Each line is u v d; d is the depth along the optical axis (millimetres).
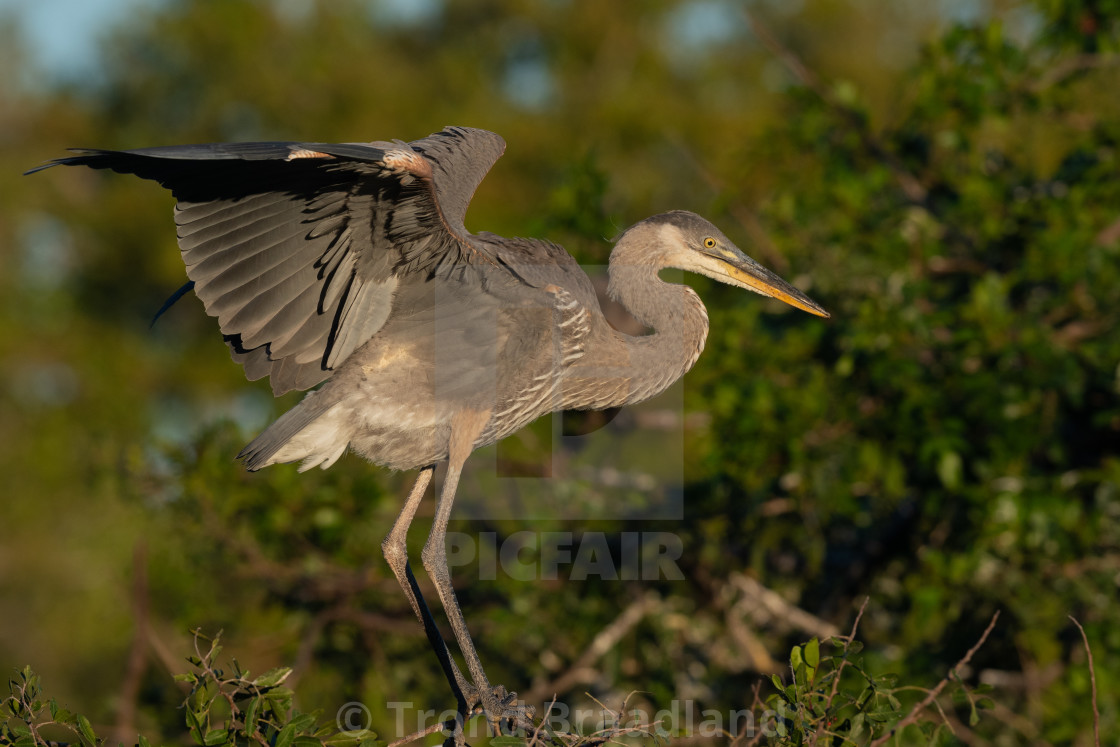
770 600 10969
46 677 20875
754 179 14445
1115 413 10750
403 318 8586
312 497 11305
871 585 11602
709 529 11289
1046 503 10117
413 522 11961
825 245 11656
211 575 11961
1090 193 11484
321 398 8648
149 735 10672
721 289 12641
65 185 29062
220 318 7633
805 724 6234
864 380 11242
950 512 10812
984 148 12641
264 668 11719
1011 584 10609
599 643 10781
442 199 8742
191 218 7141
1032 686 10539
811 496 11141
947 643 11117
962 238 11992
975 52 12117
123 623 15523
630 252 10680
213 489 11344
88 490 13164
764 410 10875
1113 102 13820
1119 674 10008
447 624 11438
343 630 11547
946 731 8312
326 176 7113
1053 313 11227
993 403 10383
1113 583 10414
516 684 11453
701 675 11125
